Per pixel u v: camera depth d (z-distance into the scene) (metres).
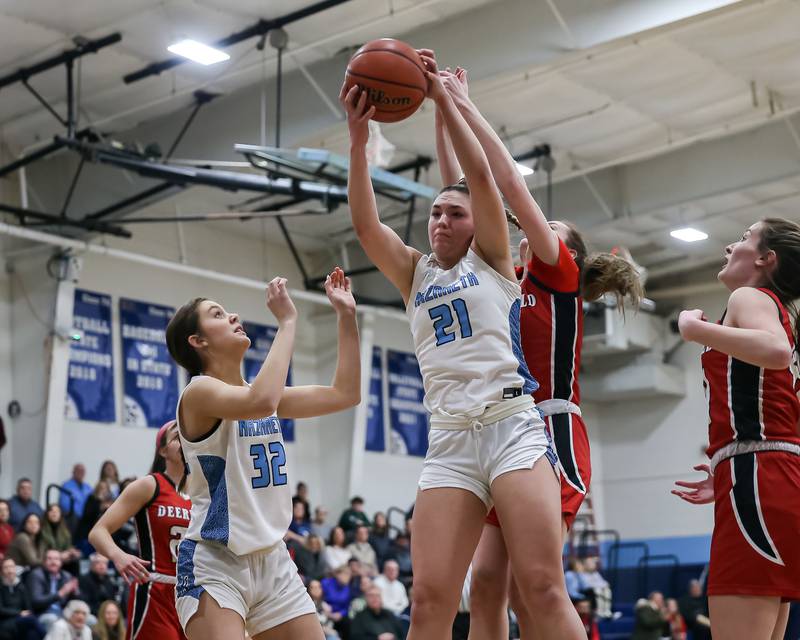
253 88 17.53
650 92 18.09
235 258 23.16
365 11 15.70
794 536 4.51
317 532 20.81
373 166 16.14
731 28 16.11
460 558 4.36
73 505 17.59
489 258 4.60
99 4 15.22
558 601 4.18
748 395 4.69
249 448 4.95
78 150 16.34
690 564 25.38
